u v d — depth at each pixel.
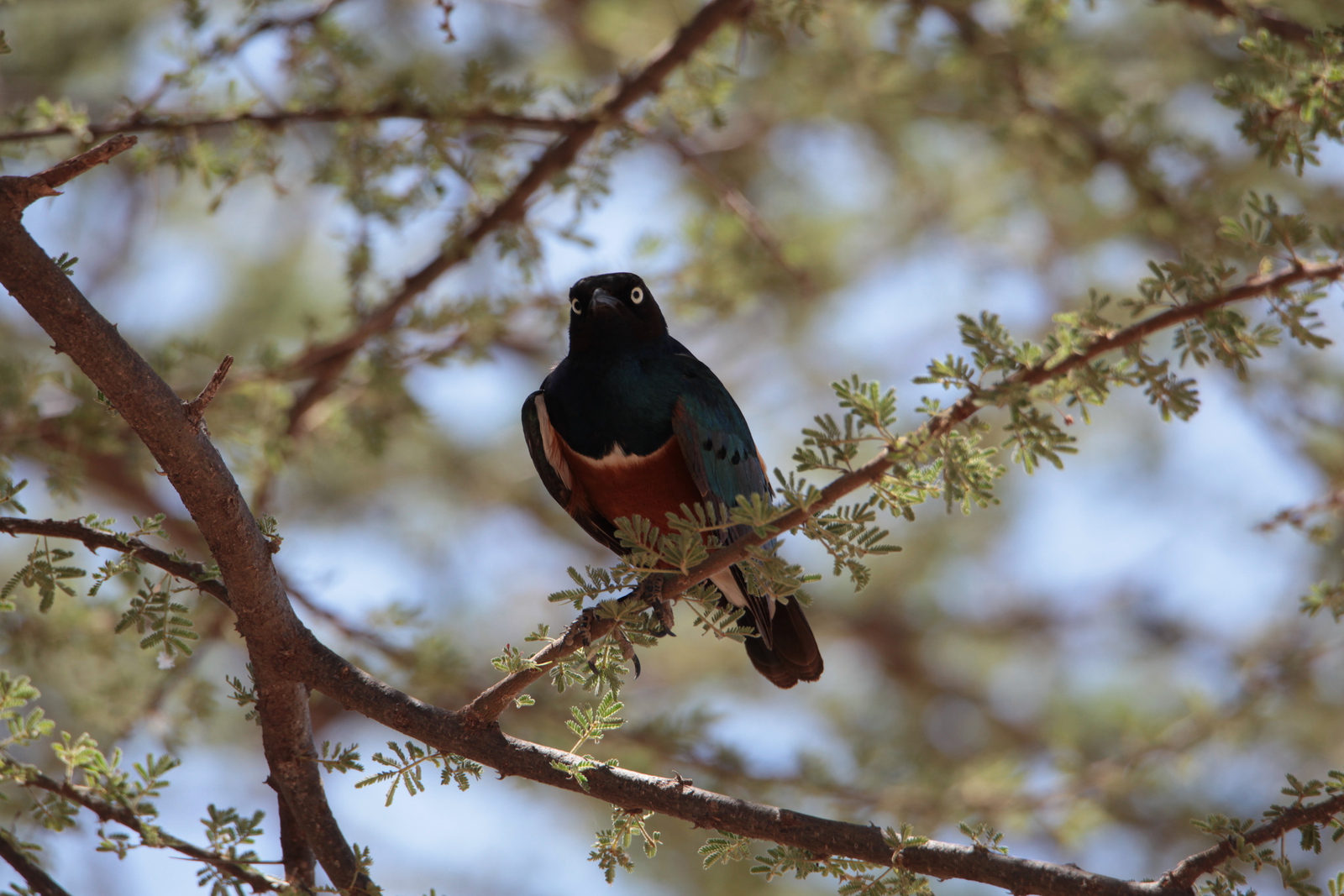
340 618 12.22
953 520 19.67
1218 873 5.79
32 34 16.92
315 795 6.91
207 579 6.45
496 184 11.74
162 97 11.62
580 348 9.50
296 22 10.89
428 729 6.51
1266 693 13.41
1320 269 6.17
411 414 12.88
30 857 6.60
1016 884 5.92
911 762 14.56
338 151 11.29
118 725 11.59
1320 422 13.25
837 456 5.82
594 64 18.28
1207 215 12.48
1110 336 5.98
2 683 6.14
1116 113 13.42
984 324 5.97
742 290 13.58
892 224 18.91
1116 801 14.45
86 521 6.21
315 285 18.98
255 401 11.84
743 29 11.22
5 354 16.25
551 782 6.41
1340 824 5.64
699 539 5.94
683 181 18.14
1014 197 17.09
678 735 12.76
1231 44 15.13
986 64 13.38
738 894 16.27
